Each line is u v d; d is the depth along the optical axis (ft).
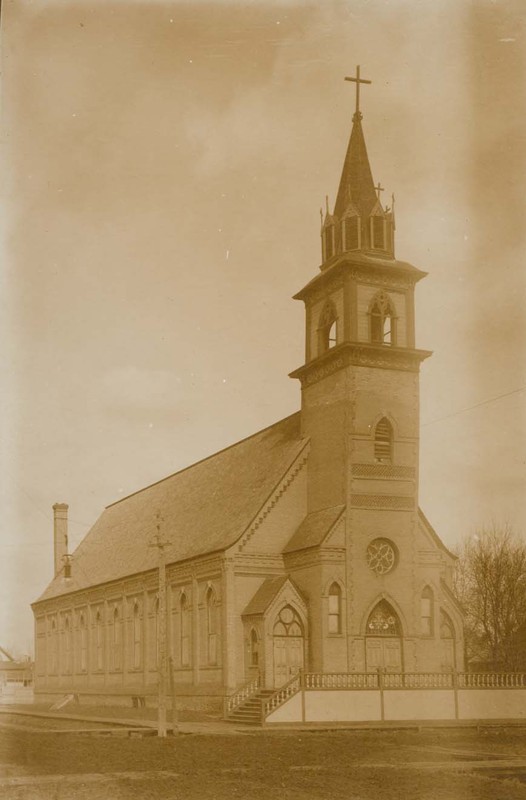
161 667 139.23
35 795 82.28
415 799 79.82
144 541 244.42
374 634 174.40
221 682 178.19
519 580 228.43
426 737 135.85
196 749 118.01
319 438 186.60
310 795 81.35
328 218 190.49
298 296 196.85
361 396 179.11
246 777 91.91
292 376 195.83
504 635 226.79
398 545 177.68
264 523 184.24
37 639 295.28
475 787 86.48
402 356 182.29
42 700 285.64
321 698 154.71
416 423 182.39
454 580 230.68
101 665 247.09
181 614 200.34
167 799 79.56
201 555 190.60
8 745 122.72
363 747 120.98
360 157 189.57
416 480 180.86
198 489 235.40
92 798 80.43
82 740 131.34
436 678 161.89
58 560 301.63
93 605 255.29
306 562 176.55
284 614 173.58
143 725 158.30
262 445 213.46
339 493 177.78
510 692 161.99
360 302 182.39
